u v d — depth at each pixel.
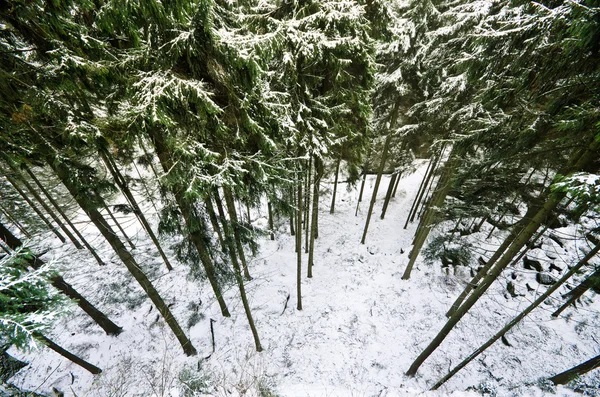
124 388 7.98
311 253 11.15
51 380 8.27
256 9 6.10
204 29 3.71
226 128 4.67
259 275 11.84
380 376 7.99
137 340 9.47
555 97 4.91
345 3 5.70
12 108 3.58
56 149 4.39
